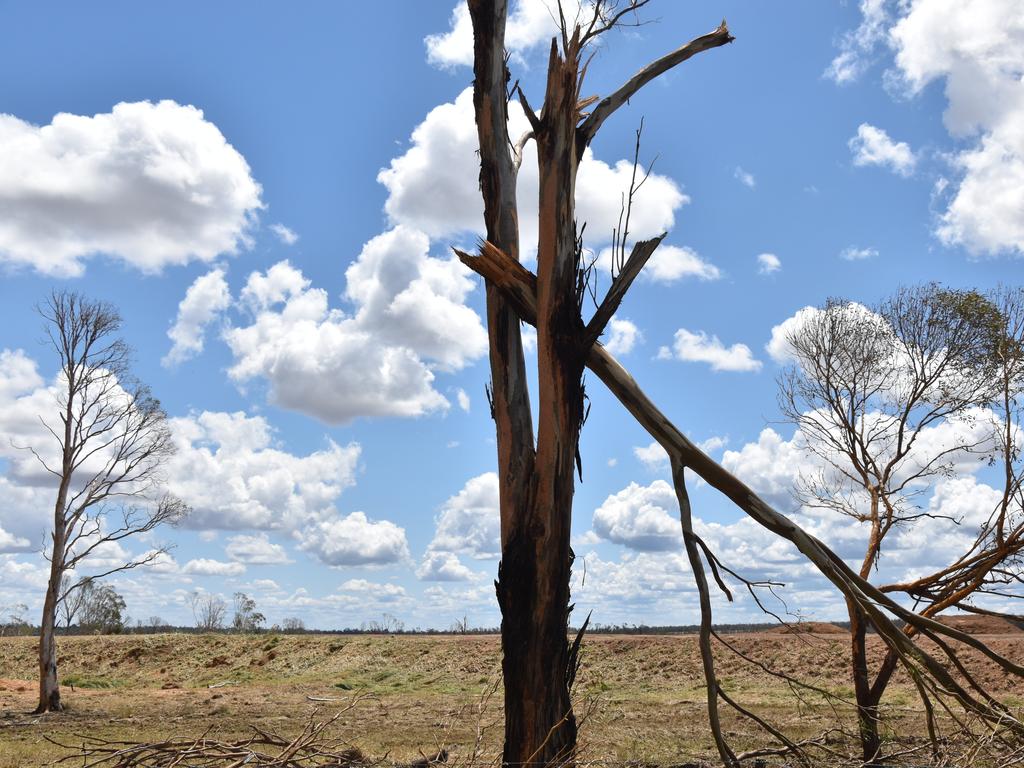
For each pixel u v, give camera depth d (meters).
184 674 50.22
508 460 11.01
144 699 37.78
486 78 12.16
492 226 11.97
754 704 28.14
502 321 11.44
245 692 40.50
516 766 10.16
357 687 41.50
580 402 10.88
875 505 15.60
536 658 10.42
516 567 10.58
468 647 45.69
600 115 11.59
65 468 31.69
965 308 15.09
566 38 11.08
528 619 10.49
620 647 39.66
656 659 37.66
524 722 10.34
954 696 10.62
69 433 31.72
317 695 37.62
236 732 22.78
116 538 31.91
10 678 52.78
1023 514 13.56
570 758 10.34
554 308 10.77
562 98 11.05
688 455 10.78
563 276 10.81
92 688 46.28
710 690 10.35
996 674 27.64
